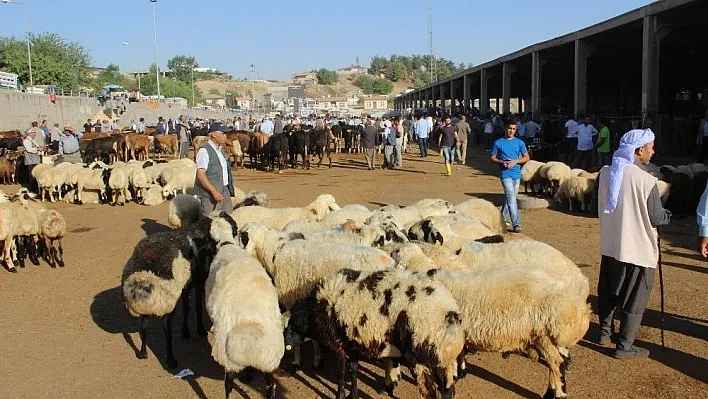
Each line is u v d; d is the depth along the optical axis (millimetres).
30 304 8609
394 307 4949
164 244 6641
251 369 6016
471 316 5281
